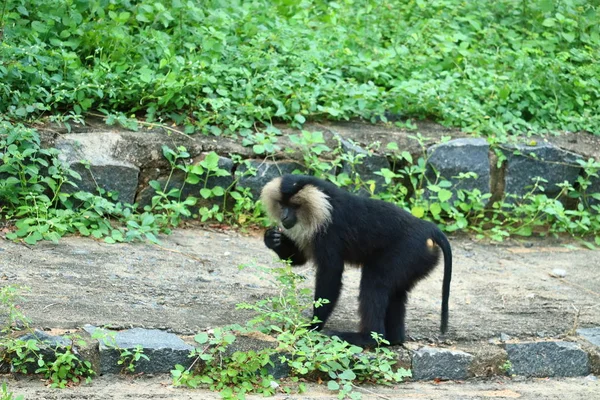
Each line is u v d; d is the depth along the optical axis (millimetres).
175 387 8305
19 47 13023
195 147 12992
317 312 9219
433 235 9406
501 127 14547
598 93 16125
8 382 8055
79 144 12422
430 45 16625
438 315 10430
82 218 11922
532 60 16312
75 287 10008
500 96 15375
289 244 9633
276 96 14109
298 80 14320
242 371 8570
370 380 8969
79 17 13969
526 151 14258
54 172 11953
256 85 14117
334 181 13164
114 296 9859
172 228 12594
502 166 14281
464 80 15516
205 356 8492
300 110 14211
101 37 14023
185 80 13516
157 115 13492
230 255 11859
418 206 13453
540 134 15000
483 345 9641
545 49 16844
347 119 14375
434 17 17266
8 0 13570
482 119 14820
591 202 14570
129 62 13977
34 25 13469
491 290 11508
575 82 15898
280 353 8789
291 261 9719
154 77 13539
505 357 9531
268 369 8727
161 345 8594
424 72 15805
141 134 12922
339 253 9180
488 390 9039
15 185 12000
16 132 11977
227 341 8609
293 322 8938
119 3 14680
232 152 13164
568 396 8953
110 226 12016
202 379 8430
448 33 16859
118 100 13422
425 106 14898
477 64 16266
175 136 13062
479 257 12969
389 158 13727
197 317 9508
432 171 13875
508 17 18031
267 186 9469
